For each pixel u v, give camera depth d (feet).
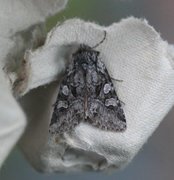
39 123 0.48
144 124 0.45
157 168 0.94
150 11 0.93
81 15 0.75
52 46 0.43
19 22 0.43
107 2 0.80
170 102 0.45
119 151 0.45
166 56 0.45
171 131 0.97
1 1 0.43
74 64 0.46
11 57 0.43
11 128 0.32
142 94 0.45
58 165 0.49
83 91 0.47
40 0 0.43
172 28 0.96
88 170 0.49
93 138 0.45
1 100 0.32
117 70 0.46
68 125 0.46
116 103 0.45
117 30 0.44
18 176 0.80
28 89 0.44
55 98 0.48
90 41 0.45
